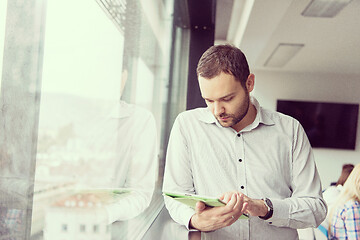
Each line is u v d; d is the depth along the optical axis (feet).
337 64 20.95
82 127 2.96
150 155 5.52
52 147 2.41
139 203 5.01
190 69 9.60
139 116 5.46
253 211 3.63
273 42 16.75
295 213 3.82
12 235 2.07
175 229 4.52
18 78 2.10
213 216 3.35
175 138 4.35
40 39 2.22
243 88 3.73
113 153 3.98
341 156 23.75
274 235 4.17
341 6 11.74
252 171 4.19
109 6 3.69
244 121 4.24
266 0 9.98
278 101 23.65
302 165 4.27
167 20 8.07
